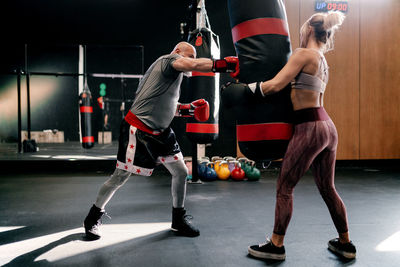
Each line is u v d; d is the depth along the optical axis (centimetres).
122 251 199
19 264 179
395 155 596
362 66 587
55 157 584
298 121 181
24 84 821
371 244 211
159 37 639
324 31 182
